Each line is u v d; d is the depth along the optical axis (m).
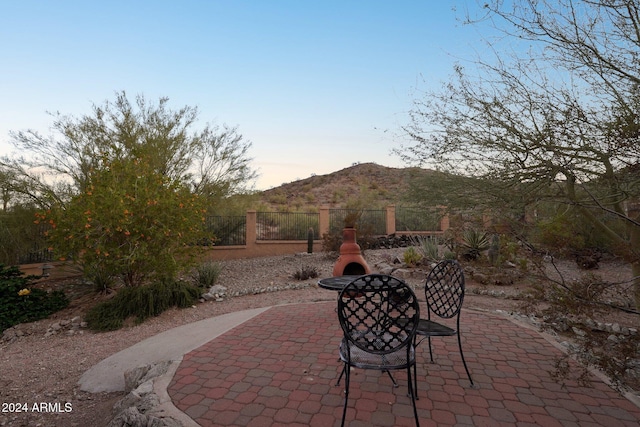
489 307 6.53
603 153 3.19
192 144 12.64
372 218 18.03
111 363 4.66
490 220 4.24
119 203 7.18
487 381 3.38
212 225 15.30
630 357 2.57
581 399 3.03
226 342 4.64
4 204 10.30
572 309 2.74
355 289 2.68
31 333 6.65
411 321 2.71
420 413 2.83
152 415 2.80
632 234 4.08
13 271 7.95
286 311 6.33
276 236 16.88
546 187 3.73
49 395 4.05
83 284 9.76
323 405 2.98
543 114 3.45
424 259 10.27
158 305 7.11
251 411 2.90
